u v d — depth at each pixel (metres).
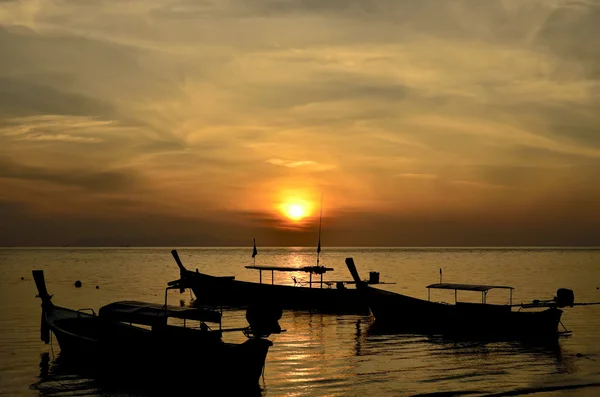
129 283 81.50
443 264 155.38
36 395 24.17
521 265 147.12
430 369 28.22
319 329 40.19
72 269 122.94
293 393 24.34
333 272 111.62
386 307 40.69
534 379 26.42
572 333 37.84
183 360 25.34
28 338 35.16
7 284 79.12
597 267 133.62
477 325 36.94
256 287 53.28
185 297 62.09
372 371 27.75
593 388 24.98
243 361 24.42
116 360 27.05
